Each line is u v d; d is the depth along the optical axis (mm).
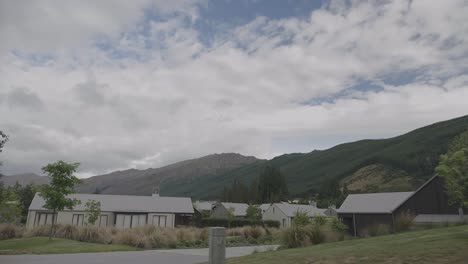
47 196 22703
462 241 9102
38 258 14906
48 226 26219
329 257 8906
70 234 24672
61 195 22766
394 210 31656
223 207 61375
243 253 17516
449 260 7270
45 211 40562
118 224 42625
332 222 23891
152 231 24875
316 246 13141
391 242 10664
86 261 13828
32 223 39781
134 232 23828
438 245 8812
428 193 30859
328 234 16078
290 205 55688
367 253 8820
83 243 21562
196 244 23531
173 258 14914
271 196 83500
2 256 15734
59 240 22438
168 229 25859
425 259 7527
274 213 54250
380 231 20109
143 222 43625
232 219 47688
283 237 15695
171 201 47750
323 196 98375
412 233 14656
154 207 45156
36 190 23422
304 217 22781
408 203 31969
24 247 19438
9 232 25469
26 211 50062
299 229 15734
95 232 24484
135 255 16312
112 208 42969
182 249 20719
